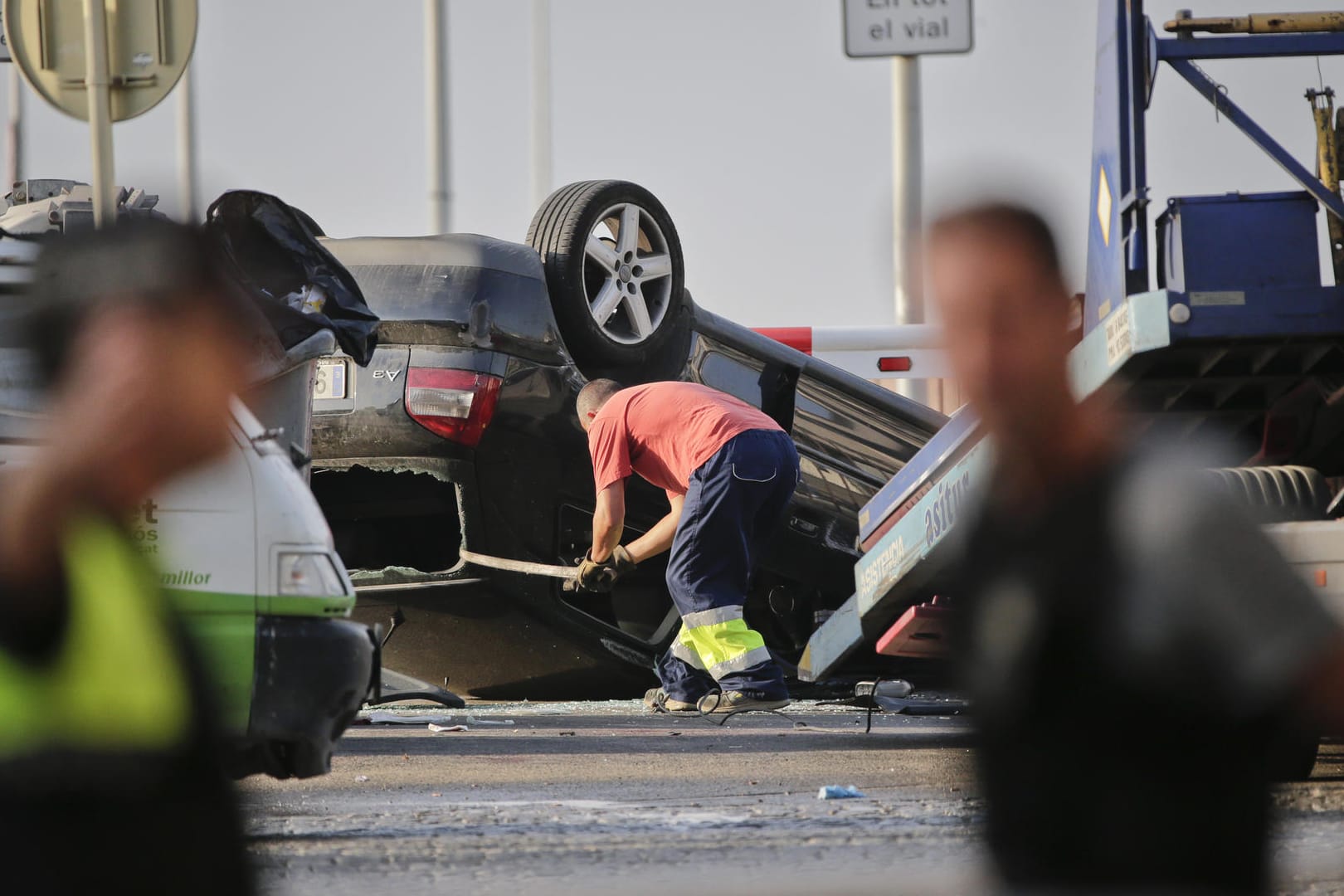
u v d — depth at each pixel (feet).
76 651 23.13
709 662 101.09
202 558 55.47
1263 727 22.65
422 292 111.96
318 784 69.97
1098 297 80.79
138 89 81.25
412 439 111.55
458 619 117.50
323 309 81.66
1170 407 82.02
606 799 64.18
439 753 83.71
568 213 116.57
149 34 81.20
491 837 50.06
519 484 114.83
